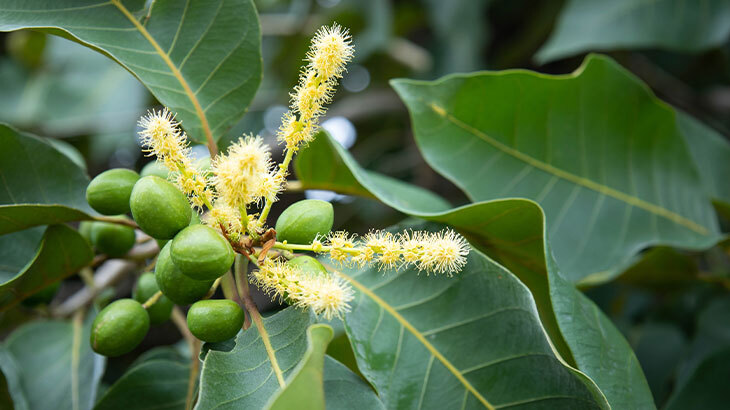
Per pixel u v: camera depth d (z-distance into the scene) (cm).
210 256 53
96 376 65
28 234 63
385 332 58
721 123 104
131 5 61
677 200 71
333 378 56
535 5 107
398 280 60
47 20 59
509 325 57
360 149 120
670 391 77
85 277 70
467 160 67
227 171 53
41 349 70
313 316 55
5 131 61
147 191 54
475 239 62
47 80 111
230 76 62
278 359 55
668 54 103
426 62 110
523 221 59
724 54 101
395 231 61
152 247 65
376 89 120
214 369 54
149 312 60
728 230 90
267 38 119
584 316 57
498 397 57
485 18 108
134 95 110
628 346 58
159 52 61
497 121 67
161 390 64
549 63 109
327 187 68
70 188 62
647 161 71
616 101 69
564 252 68
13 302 62
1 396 65
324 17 109
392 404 57
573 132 69
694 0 78
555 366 56
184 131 61
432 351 58
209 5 62
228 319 55
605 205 69
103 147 107
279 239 56
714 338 74
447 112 66
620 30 78
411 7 116
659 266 74
